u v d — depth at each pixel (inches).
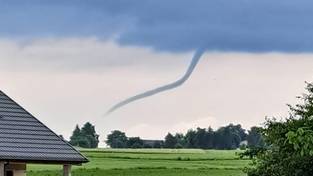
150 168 5698.8
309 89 2111.2
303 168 2100.1
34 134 2285.9
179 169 5580.7
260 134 2218.3
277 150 2198.6
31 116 2379.4
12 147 2180.1
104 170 5457.7
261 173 2214.6
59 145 2266.2
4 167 2140.7
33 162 2171.5
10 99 2429.9
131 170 5502.0
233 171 5270.7
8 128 2278.5
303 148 948.0
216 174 4980.3
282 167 2146.9
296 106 2107.5
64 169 2236.7
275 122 2186.3
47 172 5012.3
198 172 5221.5
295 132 965.2
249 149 2308.1
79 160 2239.2
